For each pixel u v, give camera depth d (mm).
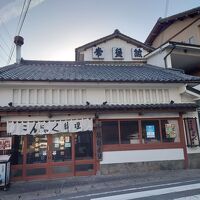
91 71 15375
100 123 11969
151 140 12461
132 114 12469
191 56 17594
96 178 10695
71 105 11547
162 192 7539
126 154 11984
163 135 12680
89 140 11906
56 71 14672
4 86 11477
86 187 9047
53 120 11523
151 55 18641
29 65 16453
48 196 8000
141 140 12297
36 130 11219
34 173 10992
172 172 11539
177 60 18422
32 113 11078
